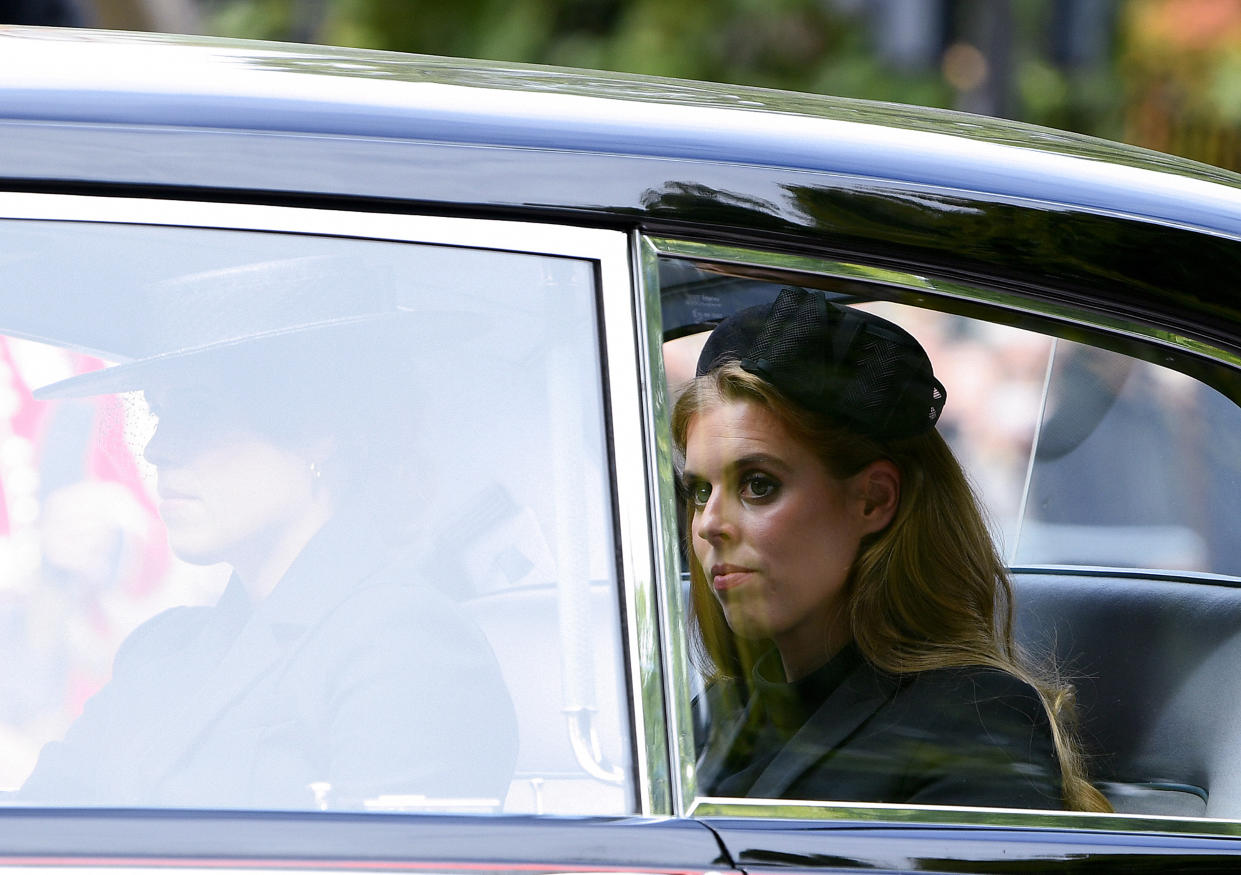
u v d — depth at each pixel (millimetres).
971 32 24203
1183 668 6809
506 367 5523
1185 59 25750
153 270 5441
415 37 27781
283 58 6332
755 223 5734
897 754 5934
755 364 5727
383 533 5500
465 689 5402
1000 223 5980
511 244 5547
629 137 5770
